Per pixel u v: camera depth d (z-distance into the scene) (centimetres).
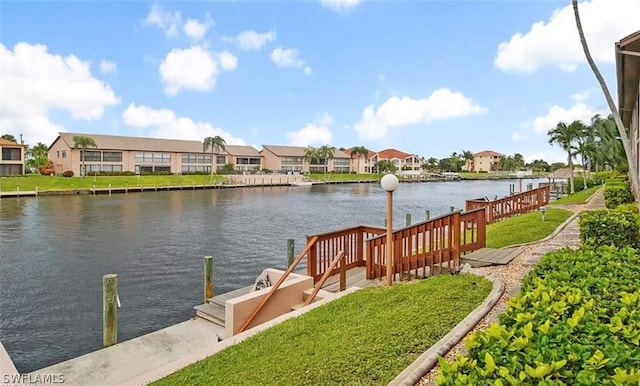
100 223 2070
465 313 425
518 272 583
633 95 1216
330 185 6562
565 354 157
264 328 455
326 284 659
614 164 3434
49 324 770
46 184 4169
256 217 2364
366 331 396
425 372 304
